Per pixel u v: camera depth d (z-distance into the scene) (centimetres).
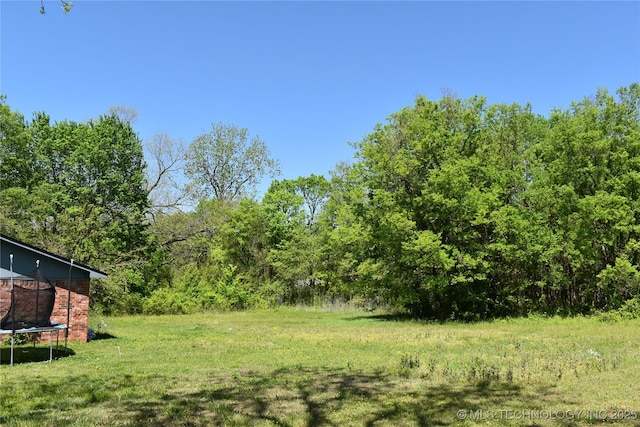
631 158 2656
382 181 2780
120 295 3194
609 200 2452
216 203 4459
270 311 3716
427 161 2744
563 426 652
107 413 766
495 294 2827
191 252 4216
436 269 2650
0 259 1586
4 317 1241
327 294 4141
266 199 4512
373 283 2855
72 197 3450
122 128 3734
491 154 2872
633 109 2747
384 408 775
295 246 4194
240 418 727
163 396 877
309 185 4859
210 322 2706
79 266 1725
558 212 2700
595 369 1035
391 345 1553
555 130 2781
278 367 1177
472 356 1272
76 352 1466
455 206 2558
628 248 2473
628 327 2023
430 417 717
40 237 2802
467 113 2783
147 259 3806
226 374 1091
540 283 2614
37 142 3472
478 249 2597
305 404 809
